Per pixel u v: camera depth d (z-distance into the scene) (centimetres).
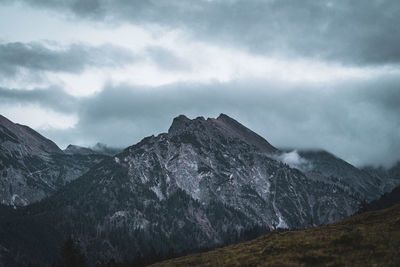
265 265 6662
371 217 9931
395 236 7006
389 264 5816
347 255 6469
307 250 7075
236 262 7362
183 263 8856
